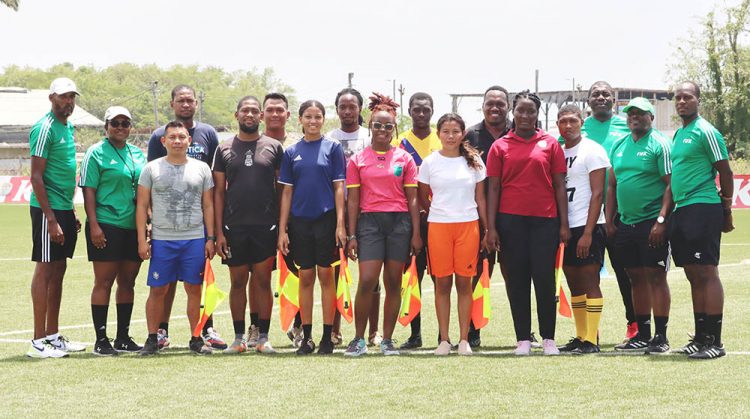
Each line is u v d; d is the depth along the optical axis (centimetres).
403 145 974
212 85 15375
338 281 932
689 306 1173
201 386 732
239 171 894
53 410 660
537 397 681
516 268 860
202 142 983
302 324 902
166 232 888
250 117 895
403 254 865
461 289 877
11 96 8594
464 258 866
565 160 861
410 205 870
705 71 5981
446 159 871
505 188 862
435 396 689
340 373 777
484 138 970
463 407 655
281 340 1002
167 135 889
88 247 895
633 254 898
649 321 911
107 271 891
